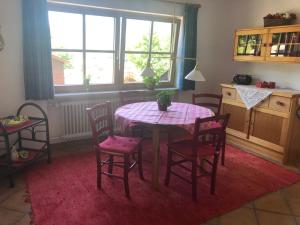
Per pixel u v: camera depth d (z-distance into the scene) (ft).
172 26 14.11
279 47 11.37
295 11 11.73
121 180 9.11
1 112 10.15
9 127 8.75
